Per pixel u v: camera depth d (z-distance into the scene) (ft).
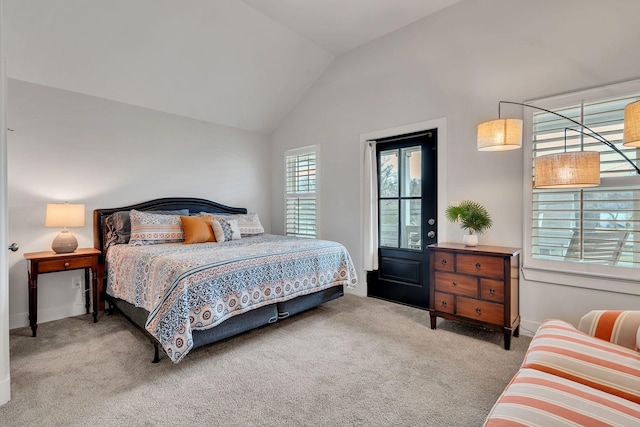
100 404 5.89
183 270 7.25
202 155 14.56
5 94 6.07
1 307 5.93
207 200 14.55
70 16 9.05
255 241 11.74
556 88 8.57
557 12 8.53
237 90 13.76
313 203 15.06
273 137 17.12
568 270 8.31
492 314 8.36
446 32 10.61
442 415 5.57
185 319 6.80
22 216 10.04
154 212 12.34
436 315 9.39
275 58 13.01
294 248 9.96
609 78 7.82
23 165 10.05
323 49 13.34
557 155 7.22
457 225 10.47
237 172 15.87
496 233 9.62
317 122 14.83
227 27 11.09
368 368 7.18
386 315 10.73
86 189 11.30
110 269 10.57
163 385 6.52
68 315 10.84
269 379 6.75
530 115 8.92
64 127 10.81
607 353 4.50
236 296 7.95
